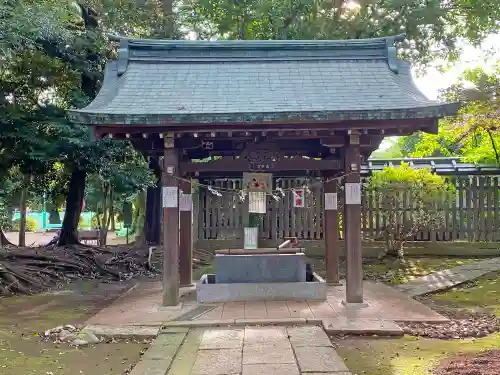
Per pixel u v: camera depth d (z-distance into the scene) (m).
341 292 9.07
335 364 5.21
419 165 15.66
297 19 16.12
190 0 16.39
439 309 8.23
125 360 5.68
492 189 14.59
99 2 13.58
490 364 5.01
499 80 12.82
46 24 10.97
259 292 8.34
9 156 12.96
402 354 5.70
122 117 6.86
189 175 10.02
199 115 6.89
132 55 8.80
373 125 7.28
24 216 18.72
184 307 7.95
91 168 13.46
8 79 13.54
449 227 14.70
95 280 11.94
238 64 8.82
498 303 8.71
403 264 13.28
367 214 14.73
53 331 6.89
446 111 6.79
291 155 9.68
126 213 21.44
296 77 8.44
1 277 10.30
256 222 14.96
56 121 12.58
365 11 15.88
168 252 7.94
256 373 4.98
